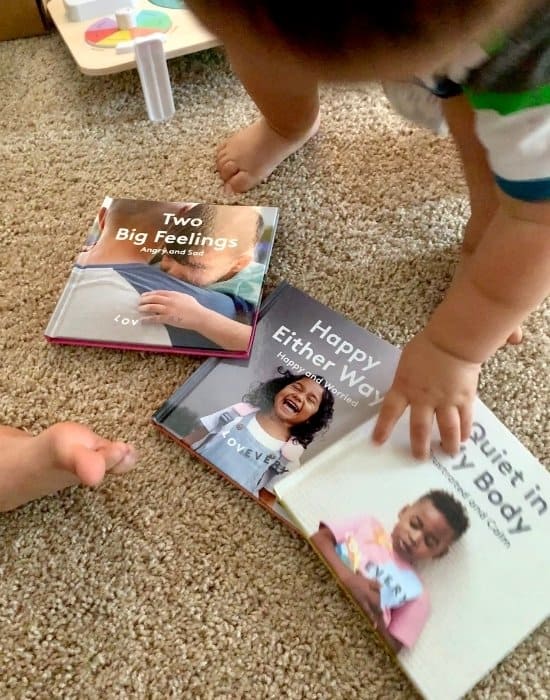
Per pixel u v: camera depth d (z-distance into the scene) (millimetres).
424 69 377
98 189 939
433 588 639
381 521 671
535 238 577
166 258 851
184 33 1004
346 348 782
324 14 349
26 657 632
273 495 692
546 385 761
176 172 954
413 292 833
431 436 710
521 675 610
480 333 647
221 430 731
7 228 905
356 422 729
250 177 928
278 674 620
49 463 657
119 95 1043
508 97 492
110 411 761
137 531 691
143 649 634
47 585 666
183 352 783
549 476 692
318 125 973
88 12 1037
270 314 809
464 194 914
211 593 659
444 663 605
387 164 949
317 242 880
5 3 1083
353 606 647
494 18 364
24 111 1032
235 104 1025
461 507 676
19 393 775
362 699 606
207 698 612
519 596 633
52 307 836
